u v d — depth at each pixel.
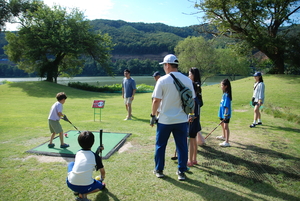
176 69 3.48
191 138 3.87
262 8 19.89
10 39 33.41
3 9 31.39
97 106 7.93
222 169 3.79
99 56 35.41
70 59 38.09
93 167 2.81
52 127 4.59
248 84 17.94
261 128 6.91
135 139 5.44
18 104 14.02
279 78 18.61
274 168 3.83
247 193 3.00
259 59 26.19
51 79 33.72
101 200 2.83
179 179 3.35
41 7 32.94
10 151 4.55
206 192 3.02
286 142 5.36
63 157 4.26
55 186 3.18
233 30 23.42
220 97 14.38
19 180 3.34
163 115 3.33
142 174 3.56
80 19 32.84
